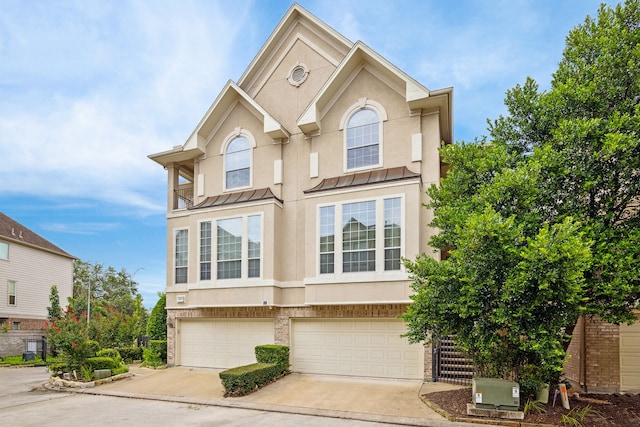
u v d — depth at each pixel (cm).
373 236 1257
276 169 1478
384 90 1366
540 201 862
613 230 808
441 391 1038
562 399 873
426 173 1277
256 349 1307
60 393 1208
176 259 1616
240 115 1580
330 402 1003
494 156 934
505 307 766
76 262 5112
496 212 855
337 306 1305
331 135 1420
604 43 873
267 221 1398
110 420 891
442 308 834
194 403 1043
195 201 1606
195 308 1514
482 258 784
